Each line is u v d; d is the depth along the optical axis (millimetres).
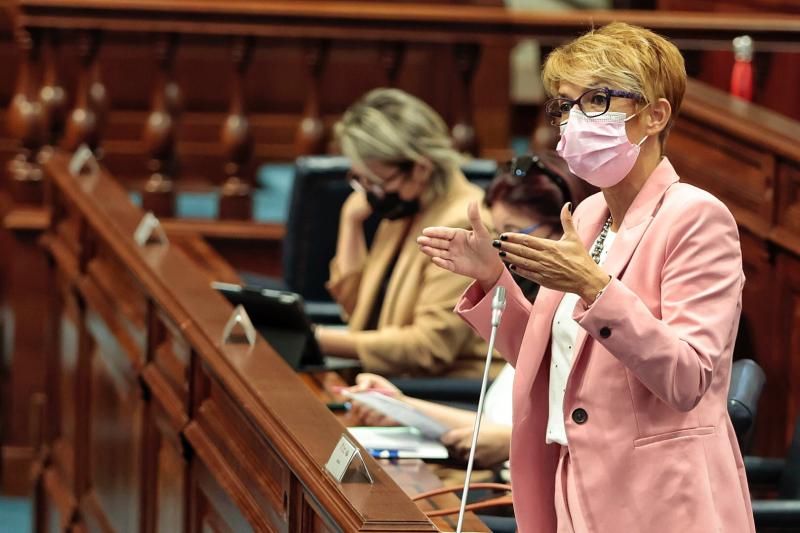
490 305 8633
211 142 27906
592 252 8422
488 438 12266
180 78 27781
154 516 14570
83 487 17844
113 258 16469
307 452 9266
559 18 21375
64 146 21844
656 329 7391
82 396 17891
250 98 28156
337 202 19188
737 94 22766
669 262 7793
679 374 7422
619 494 7844
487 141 27203
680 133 18234
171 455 13727
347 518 8219
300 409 10219
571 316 8039
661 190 8023
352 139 15453
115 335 15773
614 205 8266
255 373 11133
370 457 9180
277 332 14398
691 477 7727
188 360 12852
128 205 17266
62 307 19297
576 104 7969
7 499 22422
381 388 13156
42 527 19875
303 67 28109
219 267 19266
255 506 10680
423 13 21359
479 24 21469
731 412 11891
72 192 18125
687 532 7699
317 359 14641
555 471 8531
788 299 16094
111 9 21188
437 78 27438
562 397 8344
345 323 18344
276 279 21172
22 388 22125
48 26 21281
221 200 21812
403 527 8078
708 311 7633
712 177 17453
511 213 12750
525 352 8469
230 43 21797
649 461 7785
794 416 16016
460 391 14703
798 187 15922
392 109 15555
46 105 21562
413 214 15820
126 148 27641
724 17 21578
